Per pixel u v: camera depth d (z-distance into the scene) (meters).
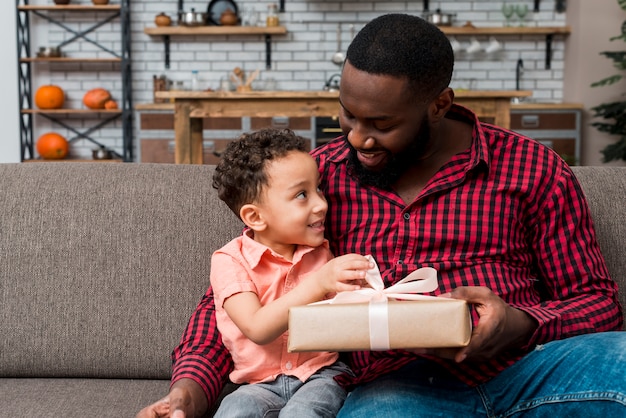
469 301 0.98
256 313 1.10
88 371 1.37
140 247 1.39
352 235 1.22
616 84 5.51
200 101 3.51
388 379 1.10
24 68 5.98
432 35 1.09
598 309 1.14
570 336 1.10
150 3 5.94
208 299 1.29
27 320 1.37
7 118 5.89
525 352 1.11
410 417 1.02
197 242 1.40
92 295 1.38
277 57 5.95
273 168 1.15
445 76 1.11
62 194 1.43
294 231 1.16
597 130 5.58
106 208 1.42
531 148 1.23
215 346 1.22
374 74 1.04
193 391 1.12
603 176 1.44
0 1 5.83
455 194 1.18
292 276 1.20
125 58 5.73
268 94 3.44
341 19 5.89
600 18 5.52
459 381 1.09
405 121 1.08
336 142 1.33
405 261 1.17
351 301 0.98
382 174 1.17
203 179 1.46
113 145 6.03
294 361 1.18
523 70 5.91
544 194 1.20
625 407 0.92
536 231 1.21
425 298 0.97
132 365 1.36
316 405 1.09
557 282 1.21
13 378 1.38
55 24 5.95
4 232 1.39
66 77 6.00
